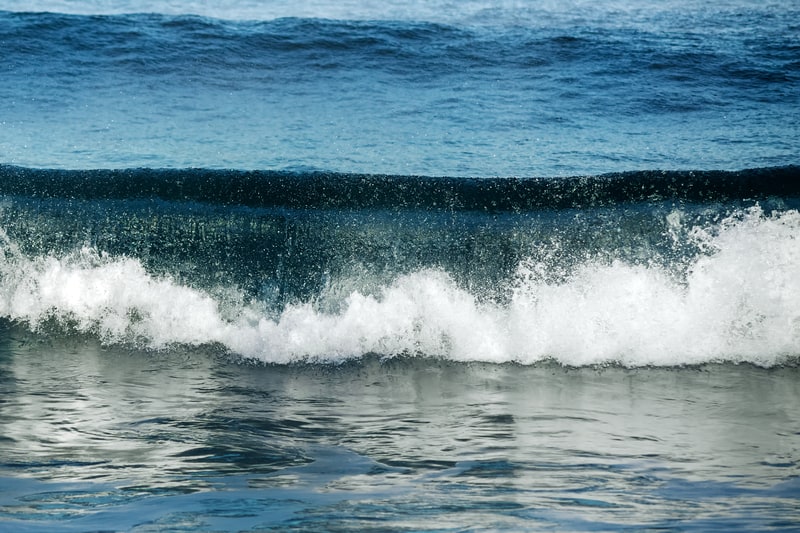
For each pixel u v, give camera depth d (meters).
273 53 47.88
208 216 25.19
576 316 23.05
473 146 33.03
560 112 37.97
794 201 24.27
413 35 50.81
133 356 22.78
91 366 21.98
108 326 24.23
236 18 54.28
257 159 31.38
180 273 24.86
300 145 33.25
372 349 22.95
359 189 25.22
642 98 40.09
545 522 12.17
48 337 23.86
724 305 23.02
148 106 39.25
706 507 13.09
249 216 24.98
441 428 17.95
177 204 25.52
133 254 25.19
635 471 15.23
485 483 14.45
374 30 51.44
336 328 23.42
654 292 23.27
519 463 15.69
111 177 26.25
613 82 42.59
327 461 15.76
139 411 18.75
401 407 19.38
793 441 17.14
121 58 46.12
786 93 40.84
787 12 57.09
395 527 11.86
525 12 57.09
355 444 16.86
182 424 17.91
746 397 20.06
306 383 21.08
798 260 23.28
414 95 41.09
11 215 25.77
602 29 52.19
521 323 23.05
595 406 19.48
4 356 22.55
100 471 14.89
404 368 22.08
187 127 35.94
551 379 21.33
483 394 20.31
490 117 37.19
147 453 16.03
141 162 31.02
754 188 24.53
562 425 18.14
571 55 47.16
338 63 46.41
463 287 23.73
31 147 32.62
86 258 25.31
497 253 23.92
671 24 53.72
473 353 22.67
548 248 23.88
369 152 32.22
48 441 16.62
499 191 24.98
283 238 24.66
